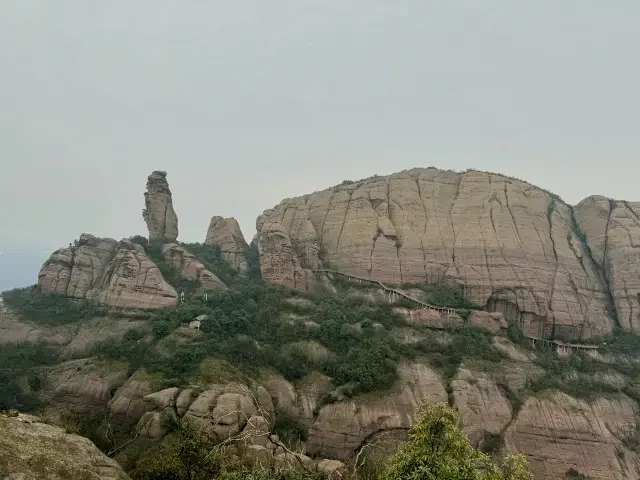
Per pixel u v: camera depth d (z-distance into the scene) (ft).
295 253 234.17
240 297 209.26
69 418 148.15
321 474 86.07
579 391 175.42
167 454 97.19
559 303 215.10
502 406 164.35
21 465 60.49
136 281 207.31
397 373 168.55
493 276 217.56
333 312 199.21
